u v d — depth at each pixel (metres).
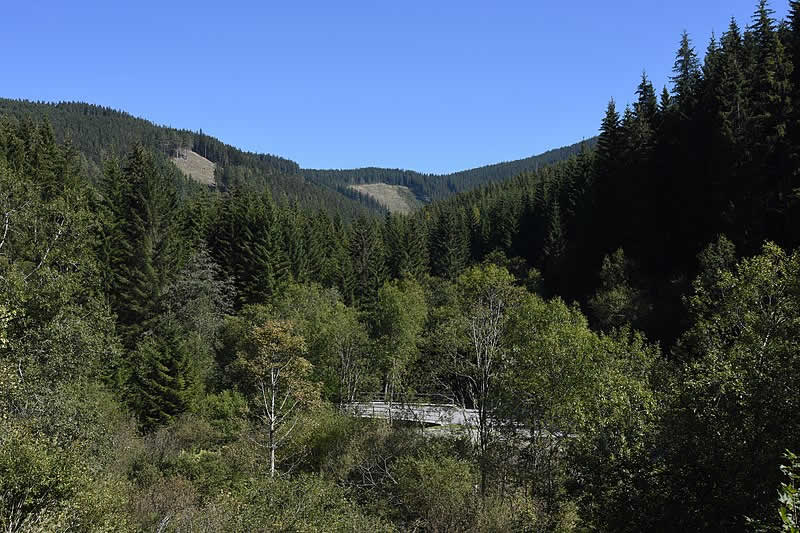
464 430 22.73
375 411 29.39
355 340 37.16
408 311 44.41
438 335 24.16
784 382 8.78
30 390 15.51
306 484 14.24
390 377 35.72
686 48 56.44
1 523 9.00
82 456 14.05
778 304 14.45
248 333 35.69
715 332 17.56
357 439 24.80
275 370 25.41
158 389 31.67
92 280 21.22
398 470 20.42
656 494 9.12
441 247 73.75
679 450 9.14
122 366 33.06
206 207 64.06
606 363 17.38
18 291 16.03
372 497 20.09
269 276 53.38
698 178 40.62
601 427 10.52
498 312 23.81
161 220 47.62
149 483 18.64
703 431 9.10
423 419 25.67
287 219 67.56
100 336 19.56
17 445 10.42
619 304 37.28
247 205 60.53
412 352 39.34
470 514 17.08
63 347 17.62
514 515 16.36
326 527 12.50
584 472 10.35
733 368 10.40
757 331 13.08
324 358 36.75
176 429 29.58
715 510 8.53
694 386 9.81
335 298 50.75
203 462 22.38
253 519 12.30
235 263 56.03
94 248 40.91
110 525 11.09
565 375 17.38
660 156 46.47
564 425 16.91
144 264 44.47
